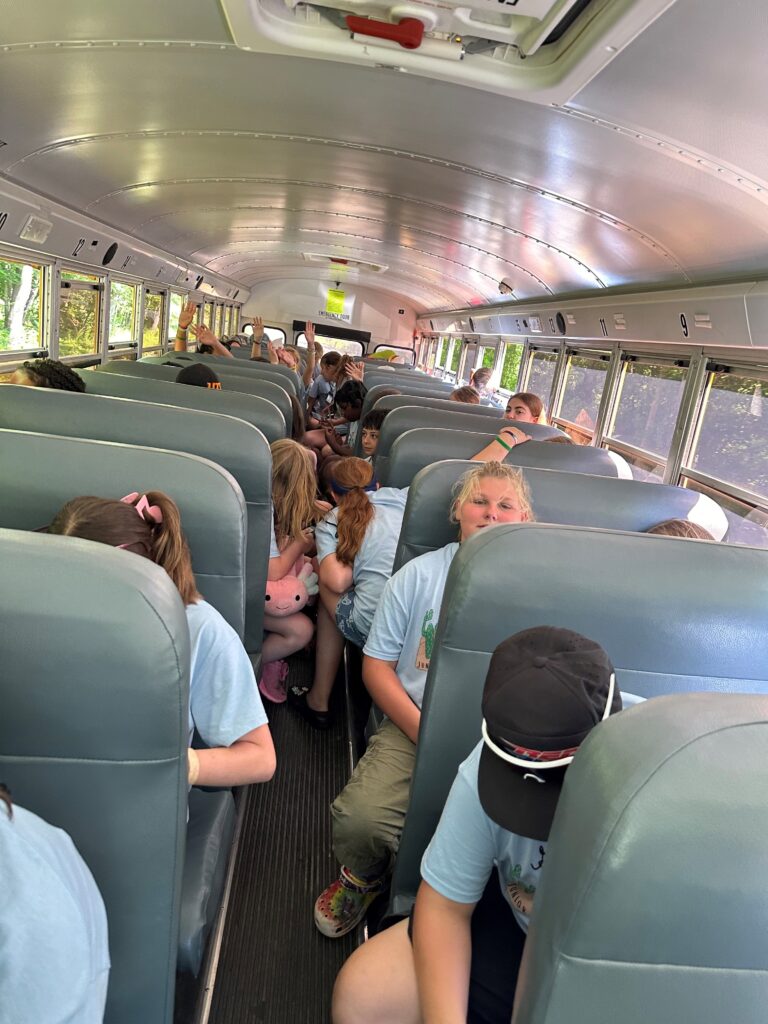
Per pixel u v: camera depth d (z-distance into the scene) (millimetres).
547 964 671
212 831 1589
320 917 1988
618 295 5250
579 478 2434
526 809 901
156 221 6352
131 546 1400
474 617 1377
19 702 965
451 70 2393
